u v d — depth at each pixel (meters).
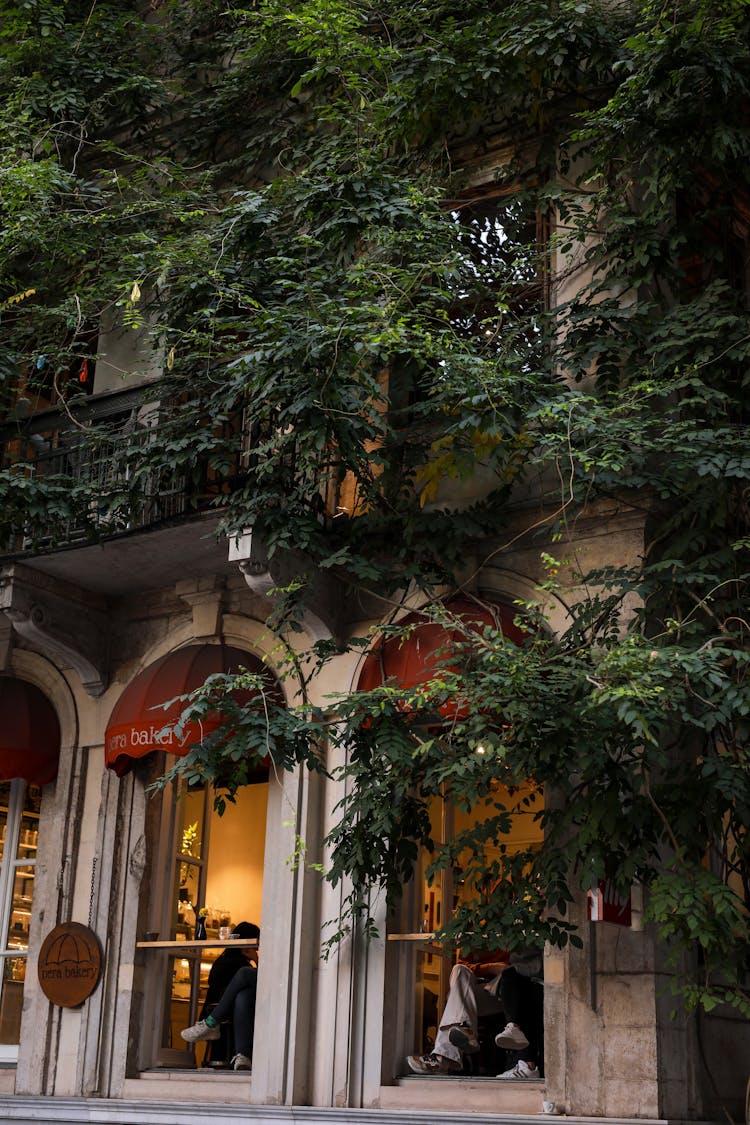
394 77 11.59
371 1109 10.09
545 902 9.45
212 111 13.50
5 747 12.77
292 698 11.62
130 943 12.06
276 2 12.16
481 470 11.26
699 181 11.34
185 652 11.89
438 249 10.65
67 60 13.81
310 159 12.59
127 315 10.61
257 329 10.50
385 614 11.29
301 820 11.27
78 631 12.72
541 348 10.94
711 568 9.91
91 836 12.59
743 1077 10.43
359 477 10.83
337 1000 10.82
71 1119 11.57
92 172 14.19
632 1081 9.42
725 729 9.59
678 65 10.26
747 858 9.64
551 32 11.05
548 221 11.80
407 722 10.21
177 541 11.73
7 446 13.13
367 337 9.44
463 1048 10.54
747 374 10.14
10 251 12.19
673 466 9.56
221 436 11.79
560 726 8.93
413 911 11.12
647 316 10.53
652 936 9.62
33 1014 12.36
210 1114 10.75
